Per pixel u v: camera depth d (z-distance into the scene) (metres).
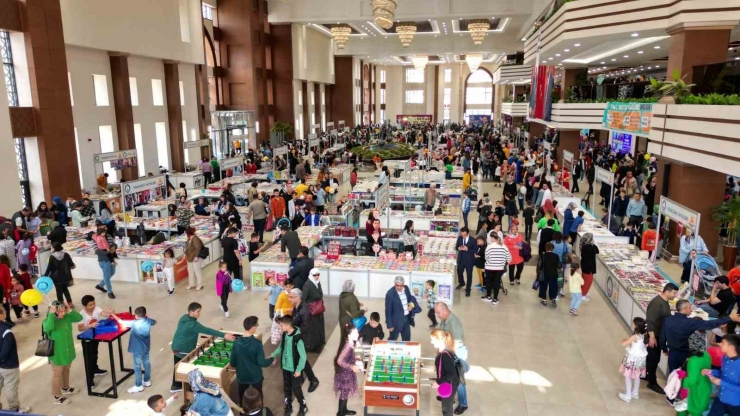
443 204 16.03
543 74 24.97
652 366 6.92
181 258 11.38
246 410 5.15
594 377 7.34
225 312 9.35
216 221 14.30
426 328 8.88
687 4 11.88
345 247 11.93
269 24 33.31
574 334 8.68
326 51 41.94
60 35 15.51
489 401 6.75
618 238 12.00
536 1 24.38
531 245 13.98
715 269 9.05
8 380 6.26
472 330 8.81
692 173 11.86
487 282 9.98
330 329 8.89
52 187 15.41
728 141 9.14
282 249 10.68
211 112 27.58
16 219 12.35
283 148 22.36
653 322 6.95
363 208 16.28
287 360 6.23
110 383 7.18
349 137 37.97
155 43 20.97
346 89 45.81
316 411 6.48
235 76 29.88
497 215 12.72
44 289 7.35
